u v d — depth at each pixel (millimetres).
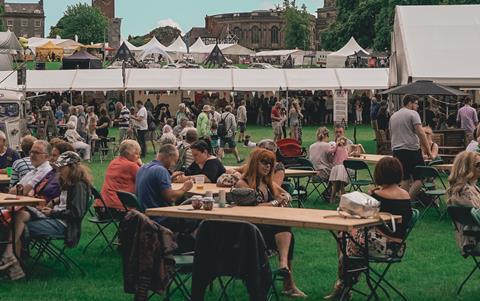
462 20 24125
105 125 30219
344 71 44438
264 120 50906
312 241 12492
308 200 17078
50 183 10859
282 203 9594
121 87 42938
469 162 9875
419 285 9781
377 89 43406
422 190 15562
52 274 10250
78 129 30266
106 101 49594
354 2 83312
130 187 11562
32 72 43750
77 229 10078
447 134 23266
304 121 51000
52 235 9930
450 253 11758
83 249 11852
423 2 66062
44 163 11000
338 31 82000
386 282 8828
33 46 100750
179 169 15641
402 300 9016
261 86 43406
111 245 11766
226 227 7457
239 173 11969
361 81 43781
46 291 9375
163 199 10062
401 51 24172
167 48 97500
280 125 36406
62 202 10180
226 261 7461
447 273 10453
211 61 81500
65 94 48750
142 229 7574
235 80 43625
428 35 23656
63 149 11555
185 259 8430
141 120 30406
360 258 8508
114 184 11570
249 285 7379
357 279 9031
